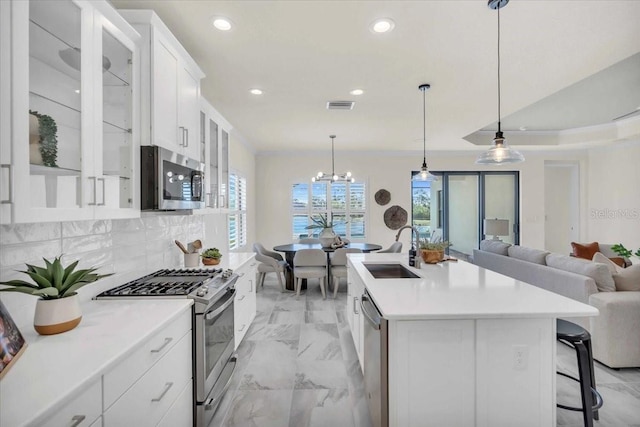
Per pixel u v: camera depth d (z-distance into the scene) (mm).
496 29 2037
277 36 2117
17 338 1064
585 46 2252
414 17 1907
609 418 1903
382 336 1453
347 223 6500
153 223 2363
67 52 1249
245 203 5504
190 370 1687
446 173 6641
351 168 6496
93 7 1328
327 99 3350
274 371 2453
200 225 3309
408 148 6109
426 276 2158
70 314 1266
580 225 6363
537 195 6473
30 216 1031
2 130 945
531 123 5160
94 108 1328
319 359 2645
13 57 965
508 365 1434
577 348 1714
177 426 1531
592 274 2648
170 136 1905
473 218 6684
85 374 934
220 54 2361
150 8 1816
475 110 3723
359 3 1779
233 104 3510
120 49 1621
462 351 1429
